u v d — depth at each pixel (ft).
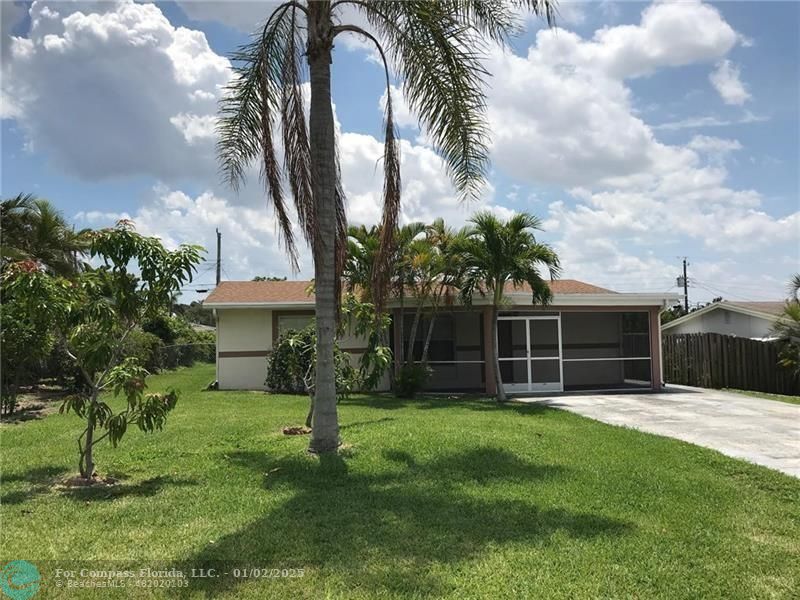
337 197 28.94
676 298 60.64
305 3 27.89
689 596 13.48
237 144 30.71
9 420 39.93
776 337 63.57
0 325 37.81
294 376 52.75
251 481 22.45
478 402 50.26
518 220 49.85
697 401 52.21
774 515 19.42
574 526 17.71
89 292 22.77
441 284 54.13
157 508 19.12
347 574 14.24
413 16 26.11
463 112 27.32
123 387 22.09
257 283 70.13
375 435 30.35
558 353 62.08
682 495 21.35
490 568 14.66
